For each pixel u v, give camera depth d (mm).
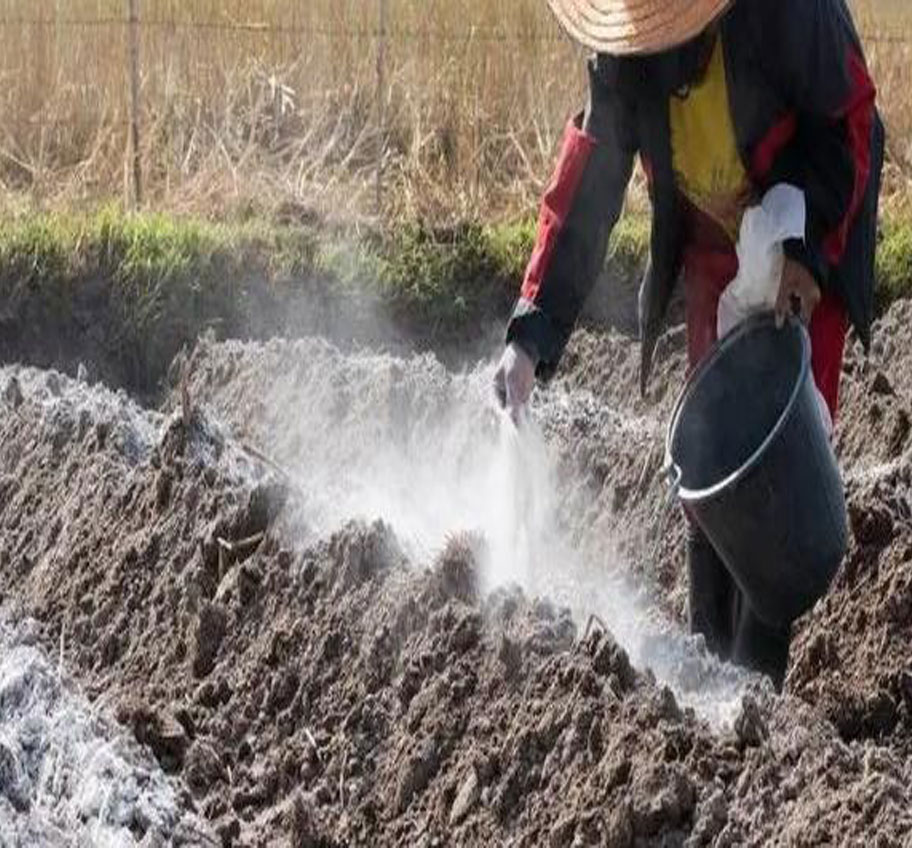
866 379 10609
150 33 15875
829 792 5480
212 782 6504
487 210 15453
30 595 7934
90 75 15656
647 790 5559
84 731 6488
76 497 8242
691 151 6430
